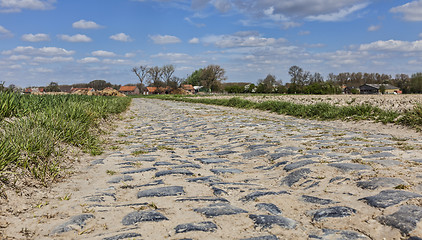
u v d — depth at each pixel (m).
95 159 5.82
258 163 5.17
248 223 2.74
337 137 7.23
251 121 11.48
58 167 4.84
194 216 2.92
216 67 96.50
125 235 2.54
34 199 3.51
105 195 3.64
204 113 16.44
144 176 4.52
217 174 4.59
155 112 19.16
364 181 3.66
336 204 3.07
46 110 8.04
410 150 5.32
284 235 2.49
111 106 16.17
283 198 3.36
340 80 106.50
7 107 7.07
